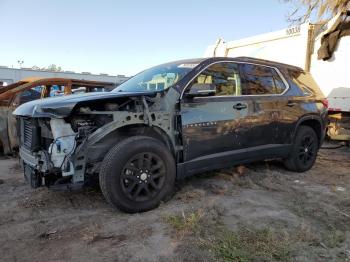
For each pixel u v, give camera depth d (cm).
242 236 361
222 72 519
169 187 448
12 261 322
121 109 439
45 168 404
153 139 438
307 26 930
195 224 381
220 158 502
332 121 916
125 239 360
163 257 324
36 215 424
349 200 477
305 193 513
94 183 473
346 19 866
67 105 398
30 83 857
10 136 757
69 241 359
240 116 521
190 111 469
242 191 514
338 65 884
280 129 585
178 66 517
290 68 640
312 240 358
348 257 329
